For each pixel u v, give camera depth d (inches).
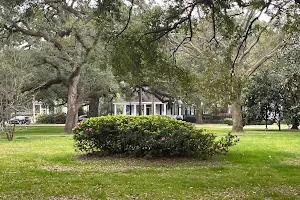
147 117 521.7
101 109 2509.8
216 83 635.5
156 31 424.5
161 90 1507.1
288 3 437.1
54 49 1108.5
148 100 2464.3
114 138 510.3
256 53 1146.0
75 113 1195.3
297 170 398.0
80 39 1004.6
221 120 2310.5
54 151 585.3
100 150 531.5
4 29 987.3
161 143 476.1
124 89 1465.3
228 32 440.1
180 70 474.9
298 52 946.1
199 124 2150.6
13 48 975.6
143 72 471.2
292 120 1203.9
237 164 445.7
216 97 689.0
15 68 893.2
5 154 546.6
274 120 1233.4
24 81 951.0
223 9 415.5
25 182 335.3
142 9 520.1
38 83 1139.9
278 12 438.3
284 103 1197.7
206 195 285.9
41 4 453.7
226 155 515.5
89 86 1255.5
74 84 1188.5
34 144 712.4
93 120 524.4
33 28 963.3
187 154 492.4
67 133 1129.4
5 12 874.8
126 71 433.1
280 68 1072.2
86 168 420.8
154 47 429.1
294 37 922.7
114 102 2368.4
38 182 335.0
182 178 351.9
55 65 1143.6
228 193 293.6
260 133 1034.1
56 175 371.9
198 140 480.1
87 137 514.6
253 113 1231.5
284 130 1213.1
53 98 1638.8
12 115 1075.3
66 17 966.4
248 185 323.0
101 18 433.4
